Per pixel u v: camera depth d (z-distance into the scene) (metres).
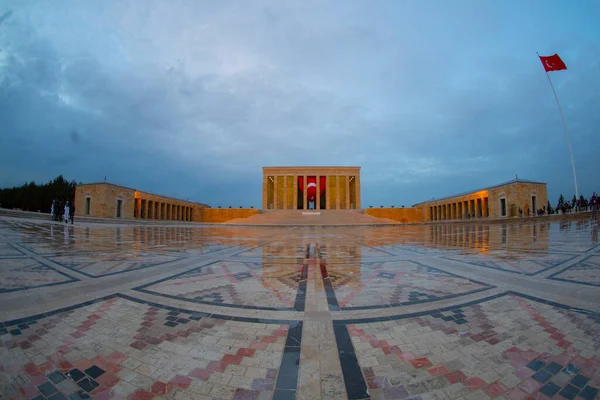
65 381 2.34
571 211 34.09
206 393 2.20
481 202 54.12
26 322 3.43
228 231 25.89
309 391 2.19
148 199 55.88
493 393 2.17
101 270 6.34
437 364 2.55
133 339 3.04
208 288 5.01
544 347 2.81
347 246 12.28
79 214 45.06
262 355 2.72
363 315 3.69
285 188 69.19
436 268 6.75
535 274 5.77
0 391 2.20
